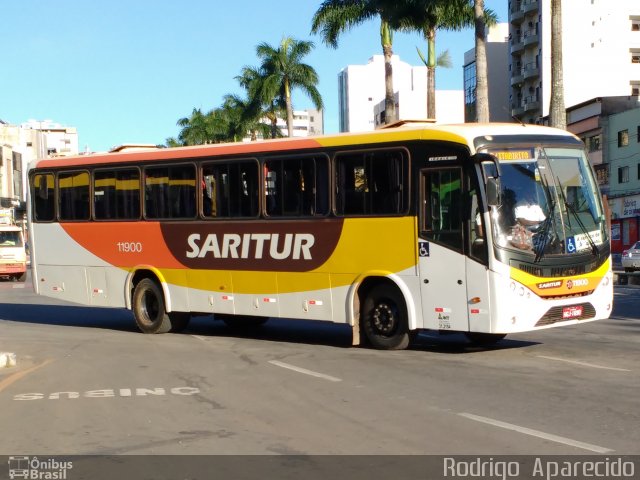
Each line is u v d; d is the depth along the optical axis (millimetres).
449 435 7605
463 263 12172
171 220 16391
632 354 12570
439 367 11586
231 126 77062
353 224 13531
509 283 11852
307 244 14172
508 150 12227
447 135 12367
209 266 15758
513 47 83875
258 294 14977
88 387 10852
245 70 64938
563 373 10836
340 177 13727
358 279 13484
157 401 9734
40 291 18938
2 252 43844
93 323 20172
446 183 12406
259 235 14906
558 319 12234
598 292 12695
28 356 14008
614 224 60875
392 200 13039
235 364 12562
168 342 15680
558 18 28688
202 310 15953
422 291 12703
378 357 12750
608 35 74500
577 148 12922
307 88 62531
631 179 59281
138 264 17031
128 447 7520
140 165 16938
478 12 32375
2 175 95312
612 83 74375
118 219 17391
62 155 19109
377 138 13234
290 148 14430
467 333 14078
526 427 7828
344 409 8930
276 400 9578
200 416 8812
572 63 74625
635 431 7582
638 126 58281
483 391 9688
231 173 15352
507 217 11969
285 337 16188
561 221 12359
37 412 9266
